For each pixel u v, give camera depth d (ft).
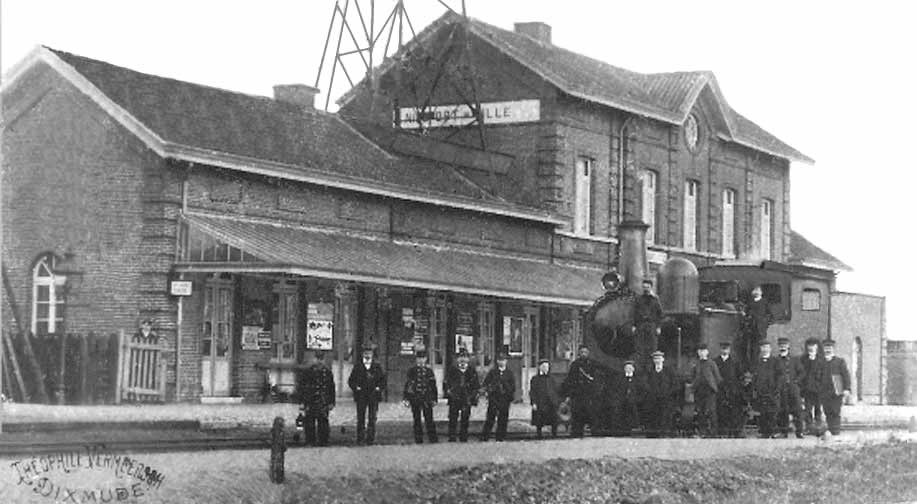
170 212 106.63
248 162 110.52
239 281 111.24
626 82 168.96
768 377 100.37
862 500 74.95
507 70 152.87
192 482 57.88
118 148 108.06
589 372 95.81
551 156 150.51
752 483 78.07
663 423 95.09
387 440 87.45
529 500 65.67
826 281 116.78
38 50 109.19
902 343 209.97
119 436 75.77
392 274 112.37
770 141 191.93
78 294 108.78
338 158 126.00
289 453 69.21
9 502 51.47
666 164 169.58
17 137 111.55
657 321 97.09
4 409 91.45
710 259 178.09
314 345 117.39
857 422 132.36
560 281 141.18
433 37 155.22
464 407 89.45
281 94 138.82
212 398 108.06
